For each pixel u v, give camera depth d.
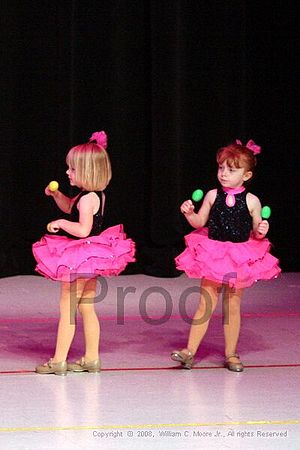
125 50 14.97
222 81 15.37
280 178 15.91
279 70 15.70
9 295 13.55
